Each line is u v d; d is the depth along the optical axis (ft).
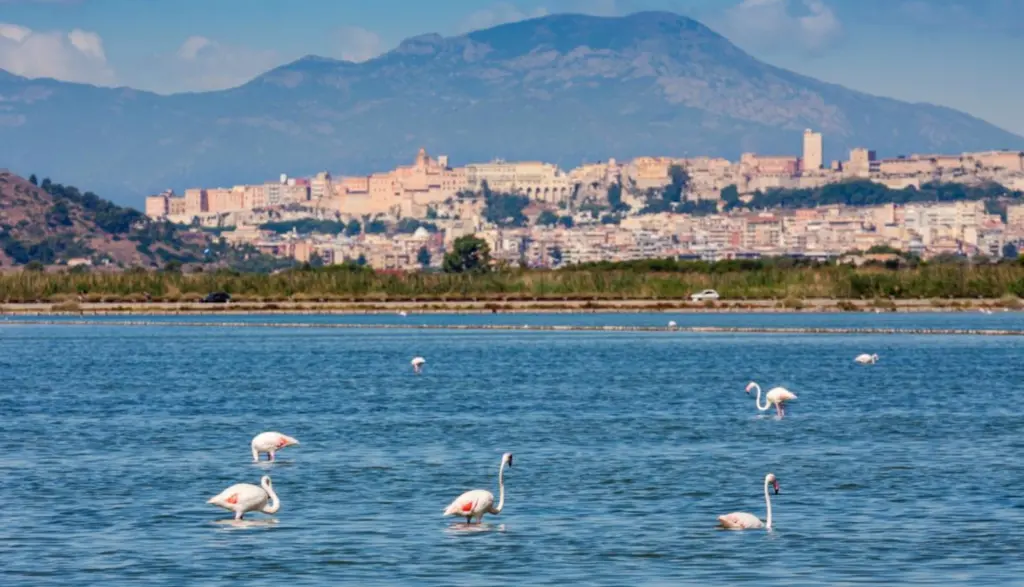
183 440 209.36
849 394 286.46
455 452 194.08
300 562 125.08
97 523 141.79
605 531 137.90
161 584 117.50
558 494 158.71
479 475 172.65
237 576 120.06
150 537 135.13
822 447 198.39
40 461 185.47
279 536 135.64
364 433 217.36
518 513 147.33
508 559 126.11
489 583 117.80
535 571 121.70
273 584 117.70
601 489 161.99
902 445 200.23
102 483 166.40
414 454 192.03
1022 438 207.72
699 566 123.13
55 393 295.48
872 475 171.22
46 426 229.04
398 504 152.66
